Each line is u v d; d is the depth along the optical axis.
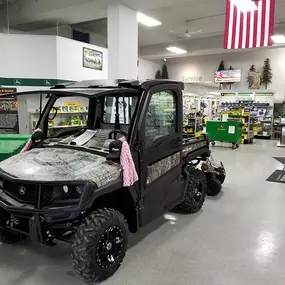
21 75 7.75
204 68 16.72
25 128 6.63
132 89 2.62
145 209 2.77
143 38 12.91
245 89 15.45
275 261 2.77
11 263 2.66
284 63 14.73
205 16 9.77
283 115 13.37
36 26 9.89
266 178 5.99
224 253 2.91
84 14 7.95
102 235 2.27
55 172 2.23
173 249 2.97
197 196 4.03
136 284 2.38
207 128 10.85
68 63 8.24
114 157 2.41
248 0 5.77
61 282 2.39
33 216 2.16
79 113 8.17
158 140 2.90
